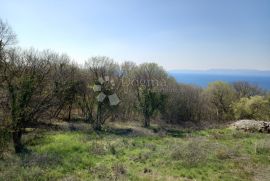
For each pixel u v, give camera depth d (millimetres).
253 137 26953
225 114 52469
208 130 34219
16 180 12547
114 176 13531
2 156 16031
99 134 28406
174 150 18266
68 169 14711
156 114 43781
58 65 33781
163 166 15547
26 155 16719
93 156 17719
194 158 16609
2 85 17984
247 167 15469
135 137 27328
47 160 15875
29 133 23547
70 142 21859
